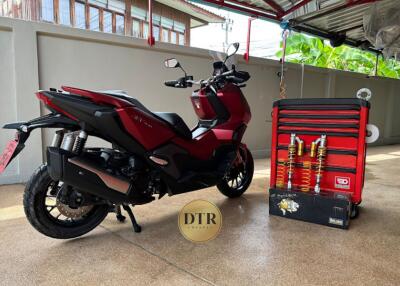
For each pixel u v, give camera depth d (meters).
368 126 2.42
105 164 1.96
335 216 2.31
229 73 2.59
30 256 1.84
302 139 2.60
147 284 1.56
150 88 4.27
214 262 1.79
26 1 6.68
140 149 2.03
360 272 1.69
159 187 2.21
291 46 8.37
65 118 1.79
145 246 1.99
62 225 2.00
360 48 6.68
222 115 2.70
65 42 3.62
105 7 8.01
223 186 2.94
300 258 1.84
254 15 4.61
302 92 6.30
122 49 3.99
